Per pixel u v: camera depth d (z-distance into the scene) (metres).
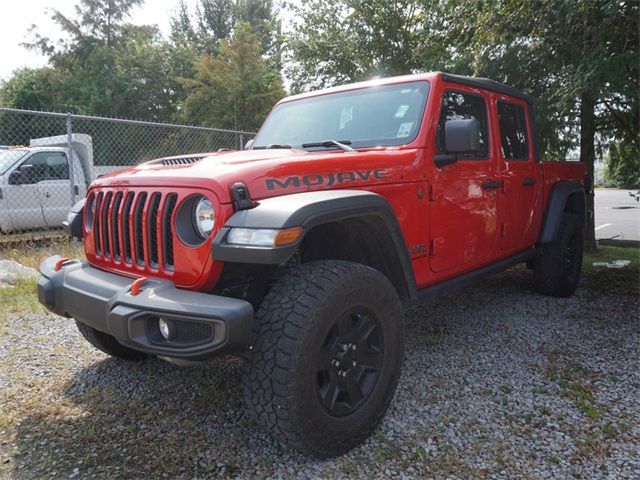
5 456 2.38
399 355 2.58
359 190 2.55
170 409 2.81
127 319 2.14
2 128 21.62
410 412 2.75
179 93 33.66
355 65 14.22
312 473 2.23
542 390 2.98
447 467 2.27
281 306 2.15
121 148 16.36
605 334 3.94
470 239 3.50
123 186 2.62
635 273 6.12
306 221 2.10
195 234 2.29
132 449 2.43
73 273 2.69
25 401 2.92
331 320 2.20
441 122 3.27
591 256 7.41
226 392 3.01
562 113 5.90
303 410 2.12
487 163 3.68
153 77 33.69
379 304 2.44
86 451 2.41
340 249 2.87
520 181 4.12
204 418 2.71
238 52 25.38
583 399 2.88
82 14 35.78
